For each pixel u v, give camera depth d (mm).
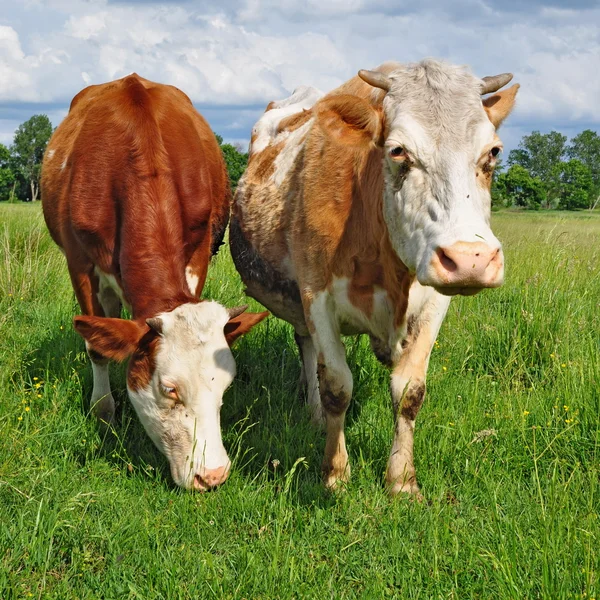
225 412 5090
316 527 3627
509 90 3625
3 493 3729
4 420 4418
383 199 3605
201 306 4172
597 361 4875
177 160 4957
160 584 3145
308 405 5297
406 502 3807
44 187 5805
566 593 2818
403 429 4117
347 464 4215
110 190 4809
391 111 3459
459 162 3160
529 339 5727
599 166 76625
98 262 4973
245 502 3773
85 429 4562
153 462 4344
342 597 3072
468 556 3248
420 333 4133
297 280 4852
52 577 3193
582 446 4176
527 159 79125
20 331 6215
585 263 7914
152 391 4074
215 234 5898
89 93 5910
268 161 5480
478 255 2914
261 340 6238
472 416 4516
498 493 3799
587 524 3320
